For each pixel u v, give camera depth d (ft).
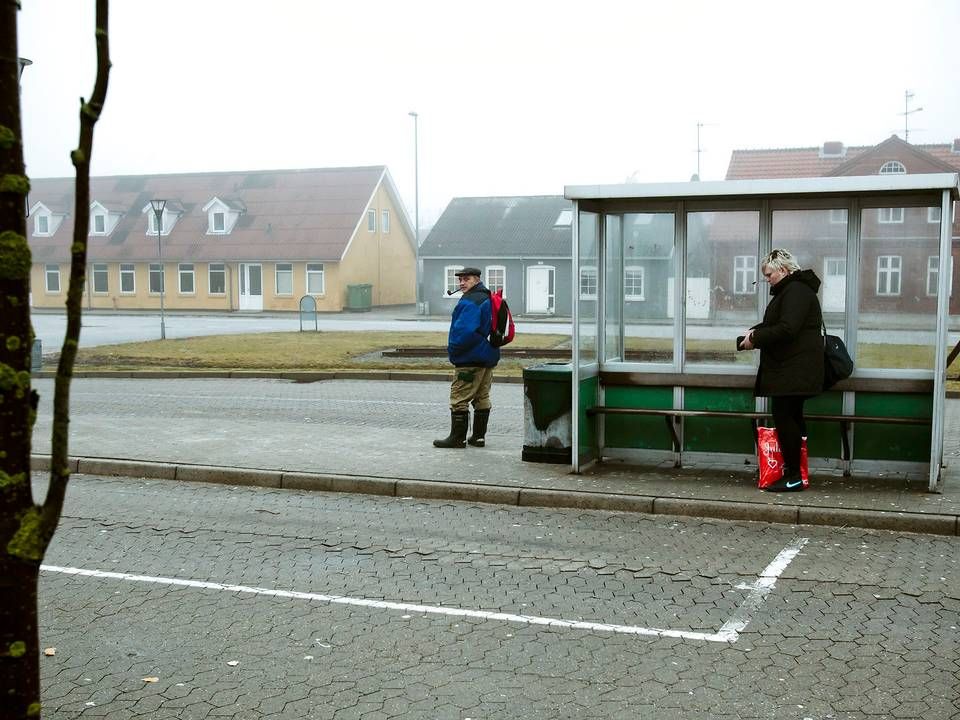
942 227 26.89
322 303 183.62
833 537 24.88
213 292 189.78
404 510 28.40
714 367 31.45
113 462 33.83
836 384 29.76
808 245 29.99
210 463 33.35
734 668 16.49
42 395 57.98
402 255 207.62
